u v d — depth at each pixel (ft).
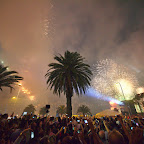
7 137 12.26
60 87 59.98
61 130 14.83
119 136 5.26
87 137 10.58
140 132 5.28
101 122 22.30
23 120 13.21
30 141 8.15
